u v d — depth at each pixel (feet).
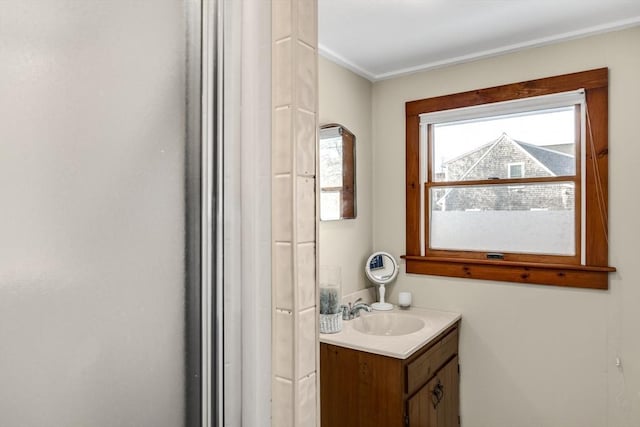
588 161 6.69
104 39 1.69
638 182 6.31
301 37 2.35
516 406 7.27
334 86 7.72
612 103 6.51
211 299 2.12
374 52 7.50
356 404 5.96
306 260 2.37
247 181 2.25
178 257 1.98
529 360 7.16
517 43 7.14
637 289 6.32
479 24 6.45
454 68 7.91
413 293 8.38
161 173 1.90
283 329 2.31
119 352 1.74
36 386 1.49
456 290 7.88
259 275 2.27
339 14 6.11
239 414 2.24
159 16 1.90
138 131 1.81
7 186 1.42
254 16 2.27
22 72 1.45
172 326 1.95
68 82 1.58
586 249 6.71
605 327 6.54
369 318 7.71
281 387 2.32
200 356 2.07
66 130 1.57
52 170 1.53
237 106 2.24
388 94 8.66
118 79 1.74
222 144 2.19
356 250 8.27
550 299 6.99
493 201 7.64
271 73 2.33
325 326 6.53
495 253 7.59
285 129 2.30
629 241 6.39
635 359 6.33
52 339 1.53
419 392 6.03
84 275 1.63
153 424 1.87
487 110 7.56
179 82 1.99
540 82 7.07
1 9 1.41
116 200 1.73
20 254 1.45
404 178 8.47
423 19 6.28
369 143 8.67
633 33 6.35
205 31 2.10
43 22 1.51
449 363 7.29
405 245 8.47
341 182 7.81
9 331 1.43
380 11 6.04
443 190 8.15
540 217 7.20
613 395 6.48
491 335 7.52
